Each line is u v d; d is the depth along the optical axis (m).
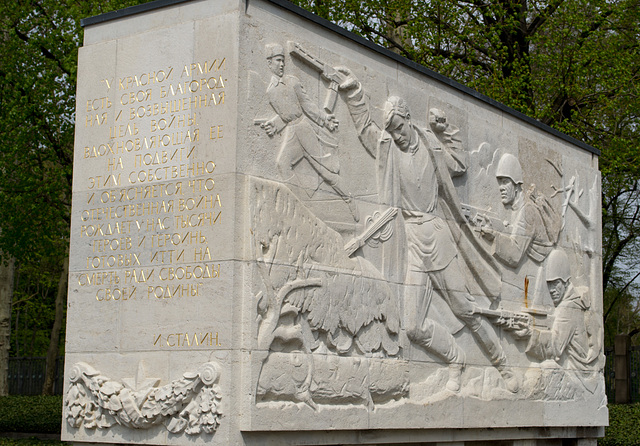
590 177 13.59
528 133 12.11
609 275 29.17
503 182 11.33
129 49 7.99
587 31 20.64
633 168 20.31
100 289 7.79
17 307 34.84
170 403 7.07
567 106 22.19
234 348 6.96
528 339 11.47
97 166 8.01
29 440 14.95
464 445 10.26
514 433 11.14
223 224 7.18
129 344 7.53
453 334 10.12
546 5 21.22
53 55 17.86
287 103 7.88
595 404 12.89
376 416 8.52
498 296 10.98
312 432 7.78
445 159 10.20
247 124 7.39
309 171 8.10
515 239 11.35
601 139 22.19
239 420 6.92
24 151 17.62
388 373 8.83
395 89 9.55
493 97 20.05
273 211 7.51
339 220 8.44
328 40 8.61
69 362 7.84
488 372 10.68
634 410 19.36
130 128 7.87
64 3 17.61
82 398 7.68
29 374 29.77
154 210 7.60
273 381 7.26
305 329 7.77
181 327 7.25
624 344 23.38
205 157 7.38
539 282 11.94
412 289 9.36
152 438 7.25
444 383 9.80
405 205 9.48
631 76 20.62
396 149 9.45
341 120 8.65
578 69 20.38
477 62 21.77
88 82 8.19
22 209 17.88
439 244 9.90
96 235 7.90
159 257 7.50
